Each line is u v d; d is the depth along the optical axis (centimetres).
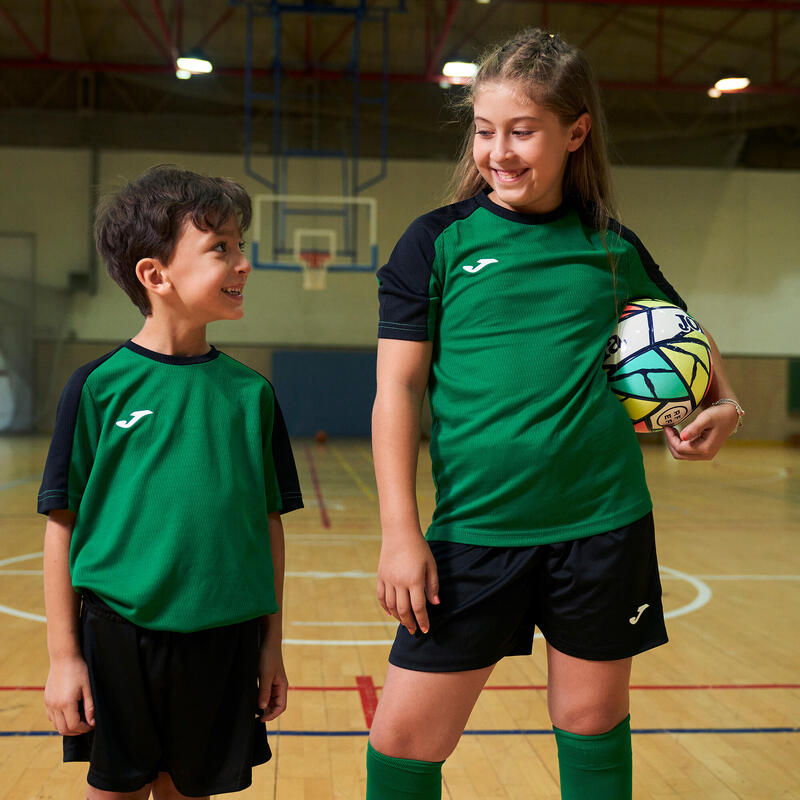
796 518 616
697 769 190
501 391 110
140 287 116
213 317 115
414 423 111
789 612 341
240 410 118
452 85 1301
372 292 1342
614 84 1313
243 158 1305
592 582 109
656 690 244
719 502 707
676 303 129
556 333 111
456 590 109
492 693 243
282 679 118
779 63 1316
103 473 111
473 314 112
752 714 225
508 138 108
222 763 112
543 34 114
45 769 187
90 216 1300
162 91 1299
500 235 113
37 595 363
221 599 110
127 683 108
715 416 119
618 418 114
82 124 1291
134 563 108
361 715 224
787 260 1345
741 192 1338
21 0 1206
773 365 1355
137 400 112
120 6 1211
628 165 1331
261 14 1128
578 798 115
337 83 1305
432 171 1324
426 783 111
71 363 1319
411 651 110
